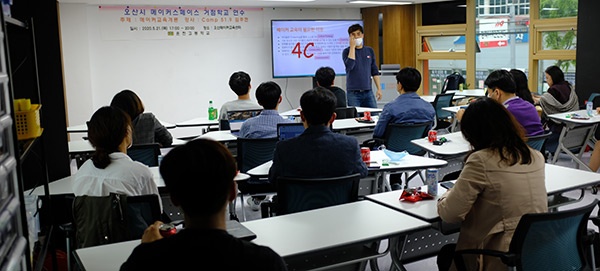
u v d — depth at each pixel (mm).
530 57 9195
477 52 10086
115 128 2824
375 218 2770
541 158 2719
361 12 11109
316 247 2408
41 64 3807
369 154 3910
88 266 2256
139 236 2746
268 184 4426
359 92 8328
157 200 2717
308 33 10258
